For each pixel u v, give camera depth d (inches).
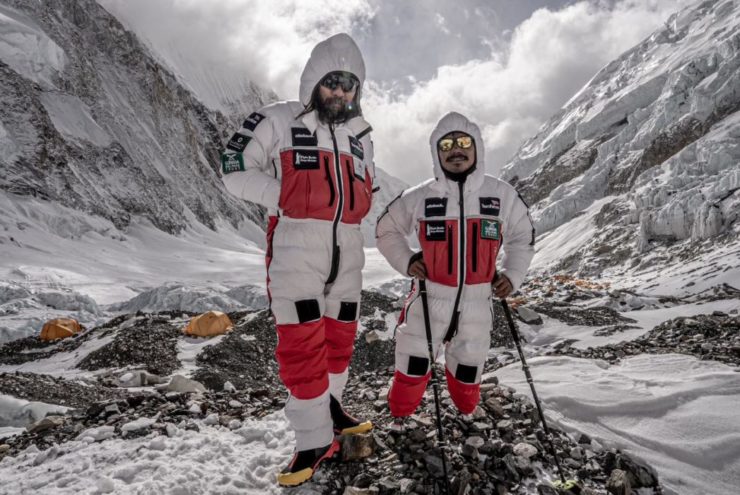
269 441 132.0
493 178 131.6
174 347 411.5
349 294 122.6
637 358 201.8
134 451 124.9
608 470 124.9
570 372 184.7
